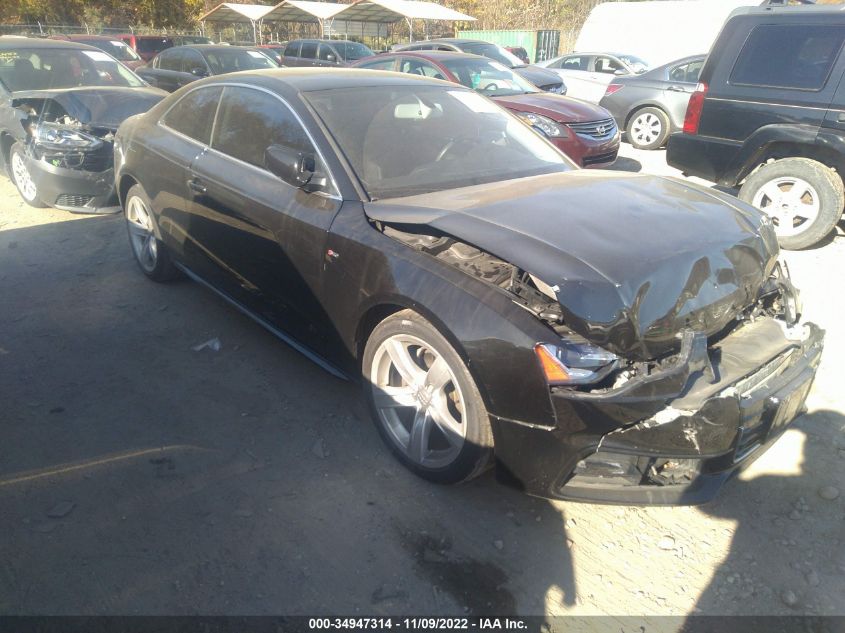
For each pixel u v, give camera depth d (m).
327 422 3.48
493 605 2.43
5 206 7.34
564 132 8.05
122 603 2.39
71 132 6.46
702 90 6.41
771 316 3.03
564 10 41.91
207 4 41.06
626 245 2.61
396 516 2.83
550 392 2.39
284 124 3.68
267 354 4.17
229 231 3.92
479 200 3.04
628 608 2.43
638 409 2.31
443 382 2.79
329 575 2.54
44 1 33.62
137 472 3.07
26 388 3.74
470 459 2.73
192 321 4.59
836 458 3.24
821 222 5.77
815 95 5.70
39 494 2.92
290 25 39.22
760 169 6.08
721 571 2.60
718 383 2.45
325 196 3.32
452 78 9.21
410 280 2.79
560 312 2.53
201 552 2.62
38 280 5.26
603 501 2.51
